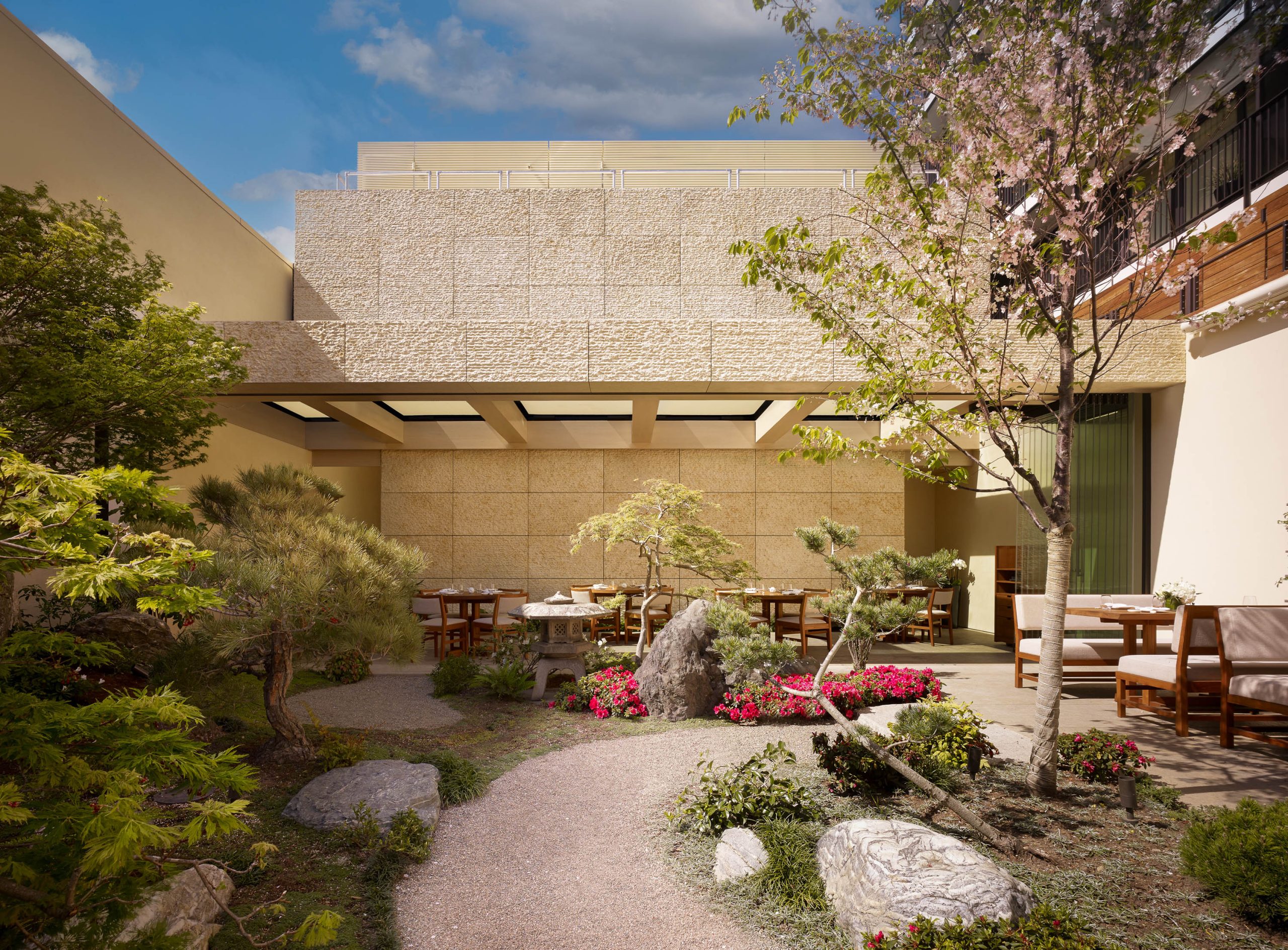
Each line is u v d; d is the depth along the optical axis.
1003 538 11.65
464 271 11.20
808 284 10.86
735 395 8.00
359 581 4.48
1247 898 2.70
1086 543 8.80
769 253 4.24
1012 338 7.04
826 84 4.13
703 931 2.83
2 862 1.74
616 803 4.18
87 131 7.20
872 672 6.66
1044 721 4.01
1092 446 8.85
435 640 9.32
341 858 3.38
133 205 7.82
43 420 5.18
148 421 5.84
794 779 4.31
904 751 4.14
